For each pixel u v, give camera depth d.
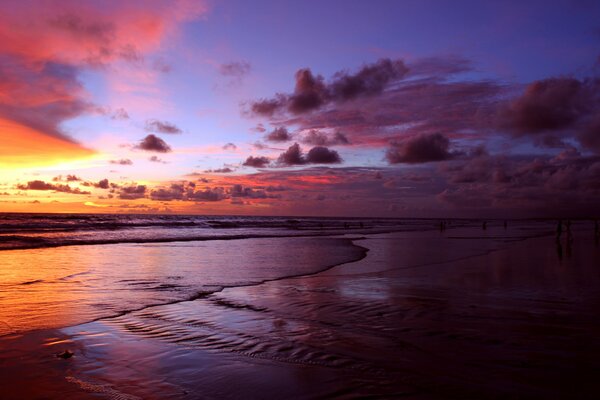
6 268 13.93
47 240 26.20
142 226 50.38
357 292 10.19
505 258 18.23
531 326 6.86
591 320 7.26
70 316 7.63
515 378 4.66
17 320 7.29
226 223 66.19
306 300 9.22
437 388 4.41
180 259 17.52
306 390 4.41
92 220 58.81
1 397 4.23
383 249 23.78
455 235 42.91
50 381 4.67
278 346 5.94
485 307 8.38
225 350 5.77
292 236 38.69
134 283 11.34
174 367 5.12
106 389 4.46
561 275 12.80
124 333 6.62
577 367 4.99
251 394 4.32
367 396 4.25
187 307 8.52
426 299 9.23
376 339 6.24
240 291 10.37
